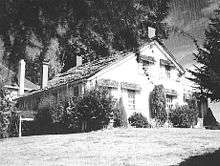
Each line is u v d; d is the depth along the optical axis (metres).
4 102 27.34
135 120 31.05
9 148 21.55
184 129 29.11
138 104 32.38
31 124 31.89
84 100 27.94
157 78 34.28
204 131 27.20
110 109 28.08
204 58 10.14
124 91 31.61
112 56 35.72
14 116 28.94
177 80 36.06
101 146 20.20
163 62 34.91
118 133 25.48
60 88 32.47
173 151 17.98
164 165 14.71
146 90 33.25
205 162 14.63
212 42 10.07
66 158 17.12
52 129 30.72
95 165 15.16
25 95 38.53
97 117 27.67
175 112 34.22
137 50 33.00
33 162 16.45
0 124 27.12
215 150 17.61
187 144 20.14
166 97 34.84
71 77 34.22
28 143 23.12
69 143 21.83
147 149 18.83
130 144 20.56
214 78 9.78
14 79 46.16
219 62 9.88
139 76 32.97
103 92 28.19
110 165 15.05
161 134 24.89
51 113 30.20
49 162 16.25
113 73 31.16
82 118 28.05
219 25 10.12
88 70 33.09
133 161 15.73
